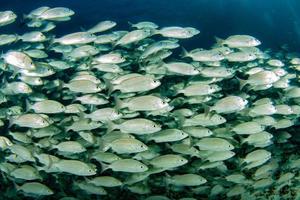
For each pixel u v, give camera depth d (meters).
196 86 2.28
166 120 2.33
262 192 2.29
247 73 2.74
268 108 2.25
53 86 2.57
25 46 2.88
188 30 2.67
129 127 1.99
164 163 1.96
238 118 2.40
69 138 2.27
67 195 2.17
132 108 2.05
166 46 2.60
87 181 2.00
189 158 2.24
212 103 2.45
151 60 2.59
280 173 2.40
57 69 2.70
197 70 2.37
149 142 2.21
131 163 1.94
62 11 2.72
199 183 2.00
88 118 2.13
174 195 2.22
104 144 2.00
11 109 2.40
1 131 2.59
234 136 2.42
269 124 2.29
